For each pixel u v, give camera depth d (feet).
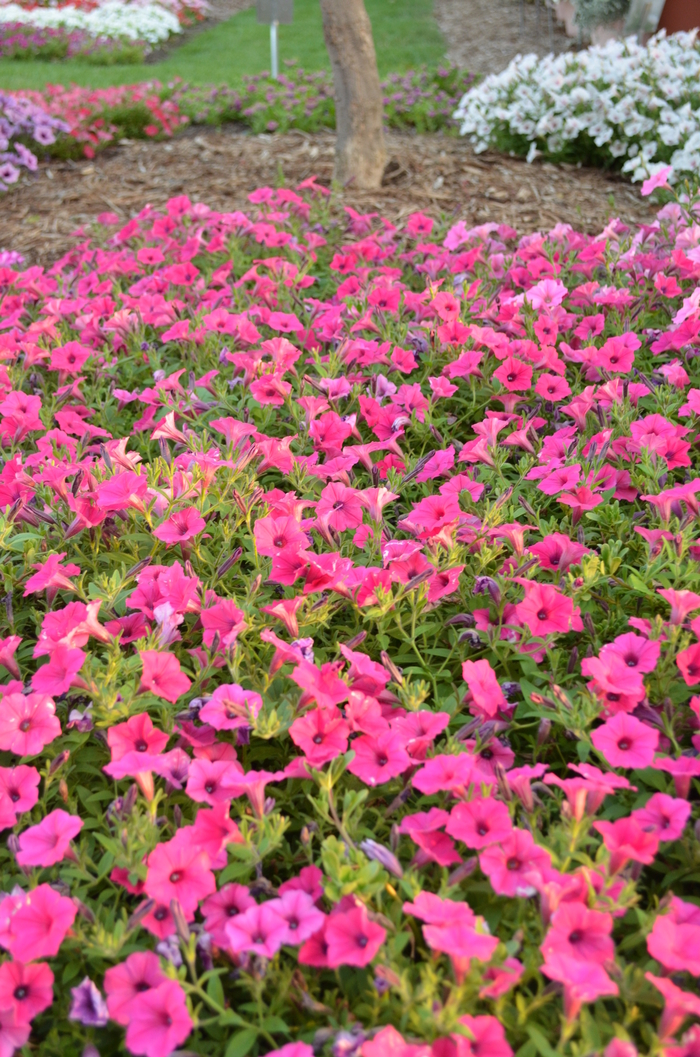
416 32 46.80
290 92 28.35
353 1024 5.05
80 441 11.05
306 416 10.77
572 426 10.57
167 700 6.89
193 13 63.77
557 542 7.92
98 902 5.97
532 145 22.84
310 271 17.47
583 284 13.53
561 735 7.18
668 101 21.75
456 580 7.55
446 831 5.76
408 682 7.47
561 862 5.69
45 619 7.19
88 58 48.93
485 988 4.74
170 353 14.39
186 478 8.32
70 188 23.95
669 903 5.32
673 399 10.90
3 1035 5.02
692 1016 5.15
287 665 7.44
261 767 7.50
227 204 21.52
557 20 44.27
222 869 5.92
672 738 6.53
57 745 6.97
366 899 5.24
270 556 8.25
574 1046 4.74
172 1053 4.95
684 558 8.31
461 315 13.20
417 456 11.54
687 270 13.23
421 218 16.63
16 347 13.19
